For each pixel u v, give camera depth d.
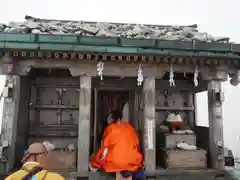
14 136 5.11
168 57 5.01
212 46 4.82
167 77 7.32
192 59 5.11
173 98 7.65
